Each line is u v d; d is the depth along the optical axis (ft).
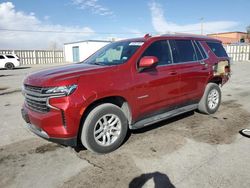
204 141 13.60
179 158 11.63
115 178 10.07
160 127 15.88
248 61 100.32
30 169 10.89
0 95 28.86
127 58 13.24
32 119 11.67
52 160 11.71
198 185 9.46
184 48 16.43
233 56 108.47
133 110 13.07
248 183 9.55
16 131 15.79
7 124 17.31
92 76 11.50
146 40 14.37
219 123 16.62
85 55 122.11
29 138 14.55
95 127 11.75
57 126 10.95
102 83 11.62
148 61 12.58
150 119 14.32
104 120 12.09
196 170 10.53
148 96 13.58
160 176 10.14
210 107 18.43
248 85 33.86
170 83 14.76
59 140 11.11
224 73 19.40
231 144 13.15
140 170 10.63
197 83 16.90
